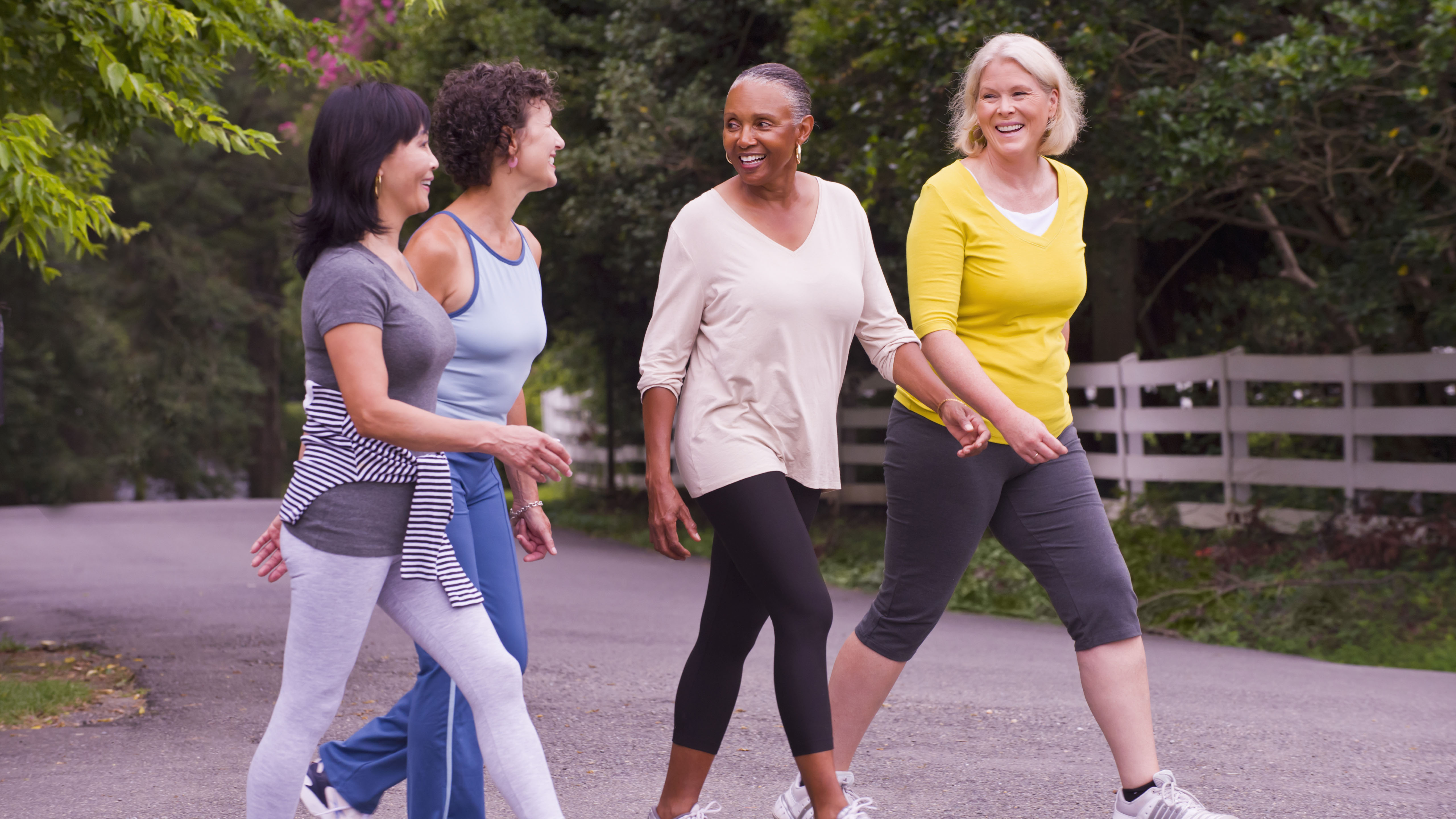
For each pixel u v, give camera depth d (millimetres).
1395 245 14016
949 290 4906
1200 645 11195
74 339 43312
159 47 9133
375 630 10352
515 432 3922
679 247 4660
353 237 4039
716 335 4633
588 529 22297
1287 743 6680
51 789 5801
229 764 6266
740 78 4660
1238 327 20656
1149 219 15352
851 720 5113
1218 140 12453
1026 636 11039
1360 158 14156
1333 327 18078
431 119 4633
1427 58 11523
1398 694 8203
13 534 20875
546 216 21484
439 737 4504
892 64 14055
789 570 4520
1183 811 4609
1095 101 13562
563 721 7133
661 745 6602
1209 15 13930
